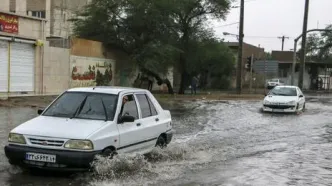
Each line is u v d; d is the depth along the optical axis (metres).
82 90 8.98
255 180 7.94
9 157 7.50
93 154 7.34
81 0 42.97
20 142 7.46
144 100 9.53
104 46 34.31
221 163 9.42
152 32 36.25
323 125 17.53
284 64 72.00
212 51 41.72
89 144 7.32
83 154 7.23
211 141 12.52
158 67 36.00
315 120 19.47
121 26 35.50
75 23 36.84
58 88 27.95
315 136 14.23
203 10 40.00
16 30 23.86
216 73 58.44
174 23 37.34
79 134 7.39
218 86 59.78
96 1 35.31
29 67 25.25
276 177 8.24
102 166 7.50
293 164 9.52
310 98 41.78
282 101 22.83
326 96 48.09
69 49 29.12
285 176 8.35
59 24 40.47
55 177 7.47
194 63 40.75
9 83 23.56
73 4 42.12
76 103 8.60
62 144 7.29
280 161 9.84
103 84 33.97
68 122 7.91
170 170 8.44
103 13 35.06
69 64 29.16
